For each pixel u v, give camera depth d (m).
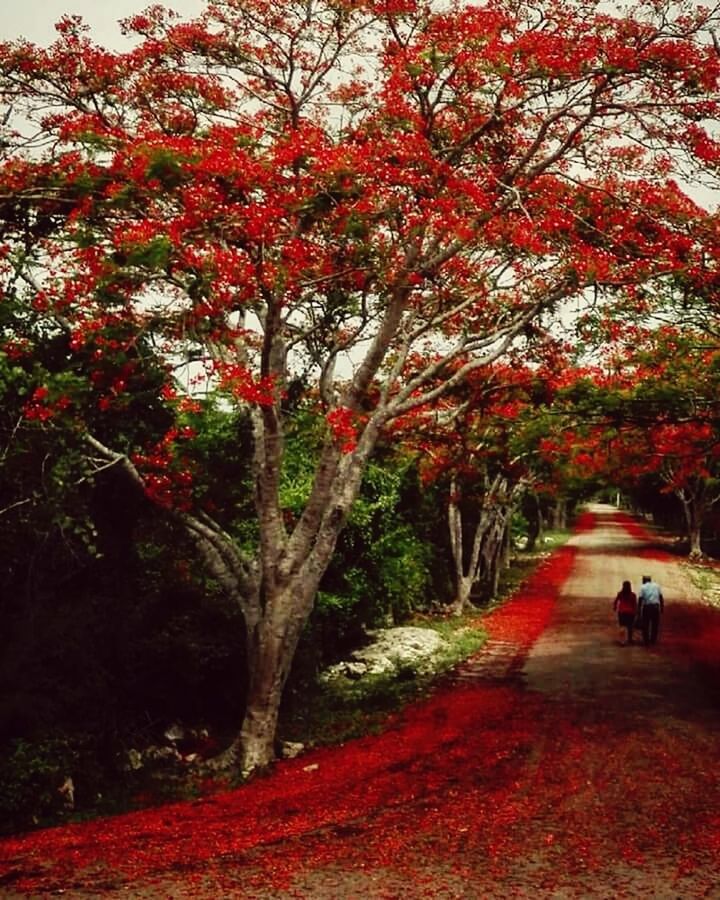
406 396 15.58
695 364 17.53
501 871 8.70
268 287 12.32
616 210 14.90
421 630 28.33
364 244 13.59
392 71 13.73
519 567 53.59
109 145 11.77
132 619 15.81
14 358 12.10
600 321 16.59
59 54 14.17
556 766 13.10
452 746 14.73
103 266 11.43
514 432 20.50
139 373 13.52
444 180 13.48
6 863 9.71
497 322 16.89
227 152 11.75
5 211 12.44
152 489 13.87
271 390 13.05
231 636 17.52
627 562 54.88
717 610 34.12
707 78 13.10
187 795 13.59
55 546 14.38
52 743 13.41
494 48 12.84
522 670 21.98
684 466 20.00
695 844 9.45
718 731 15.21
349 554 22.09
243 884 8.47
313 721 18.05
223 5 14.31
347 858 9.27
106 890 8.38
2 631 14.18
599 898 7.89
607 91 13.91
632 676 20.83
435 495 31.36
